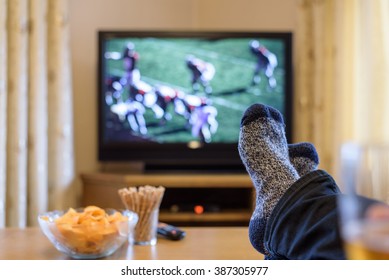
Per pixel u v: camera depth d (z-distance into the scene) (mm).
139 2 2641
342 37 2193
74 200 2373
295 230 716
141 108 2371
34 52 2055
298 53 2404
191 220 2178
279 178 929
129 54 2367
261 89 2377
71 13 2457
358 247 335
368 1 2025
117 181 2143
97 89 2412
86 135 2496
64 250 900
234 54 2379
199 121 2379
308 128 2361
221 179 2145
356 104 2160
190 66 2379
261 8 2639
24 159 2008
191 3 2779
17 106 1971
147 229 1022
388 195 341
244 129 1060
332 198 699
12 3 1961
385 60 1958
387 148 348
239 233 1137
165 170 2414
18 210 1970
